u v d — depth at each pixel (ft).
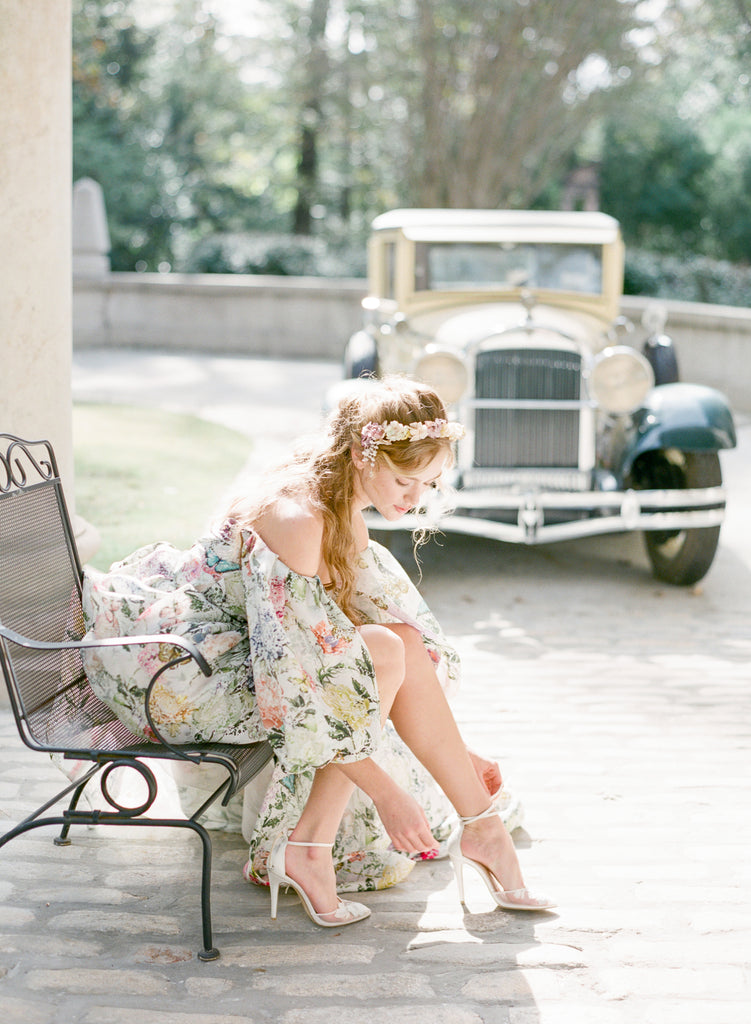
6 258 12.60
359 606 8.93
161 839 9.95
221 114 86.02
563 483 19.10
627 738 12.60
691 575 18.80
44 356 13.03
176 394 40.55
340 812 8.63
